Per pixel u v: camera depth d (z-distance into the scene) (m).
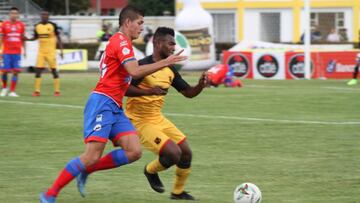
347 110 38.41
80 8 125.50
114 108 16.47
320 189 19.39
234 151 25.61
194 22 76.25
